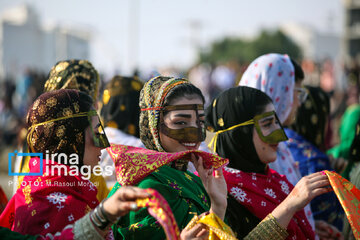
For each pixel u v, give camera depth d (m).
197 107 2.94
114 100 4.71
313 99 4.66
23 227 2.41
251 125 3.30
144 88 3.04
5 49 47.03
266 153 3.33
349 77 18.33
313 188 2.80
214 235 2.40
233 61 21.61
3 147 12.12
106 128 4.68
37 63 47.84
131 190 2.06
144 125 3.01
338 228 4.22
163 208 2.00
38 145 2.63
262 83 4.14
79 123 2.66
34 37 47.44
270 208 3.18
